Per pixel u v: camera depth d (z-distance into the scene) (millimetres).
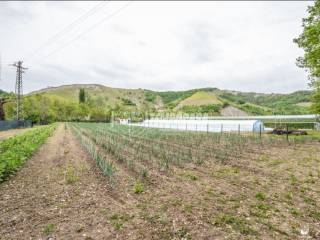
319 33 21406
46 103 95125
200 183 11633
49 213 8000
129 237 6520
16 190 10320
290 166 15320
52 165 15133
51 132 40250
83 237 6496
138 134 39781
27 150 17891
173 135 37625
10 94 85625
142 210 8289
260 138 29734
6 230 6871
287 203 9023
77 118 120062
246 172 13852
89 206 8594
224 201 9203
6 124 56312
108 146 22547
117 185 11133
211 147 24641
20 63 63375
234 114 141250
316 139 30578
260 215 7949
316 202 9125
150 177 12680
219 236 6609
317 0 22578
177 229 6961
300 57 25016
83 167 14555
